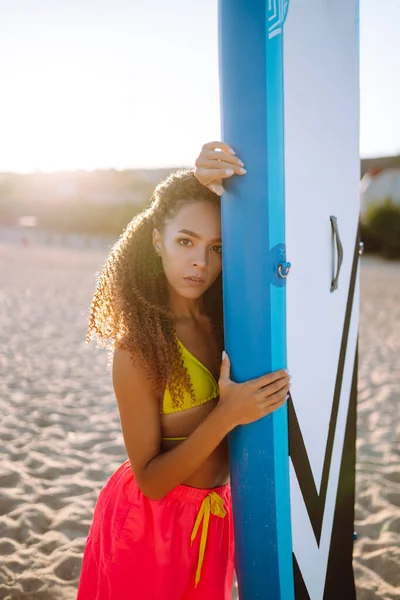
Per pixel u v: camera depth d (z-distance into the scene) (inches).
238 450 61.1
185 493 61.3
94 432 173.9
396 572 107.9
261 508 60.8
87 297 461.1
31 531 120.3
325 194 67.6
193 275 59.8
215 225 59.6
